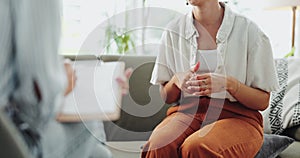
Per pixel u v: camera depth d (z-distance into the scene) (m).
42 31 0.60
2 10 0.58
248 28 1.50
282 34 3.15
